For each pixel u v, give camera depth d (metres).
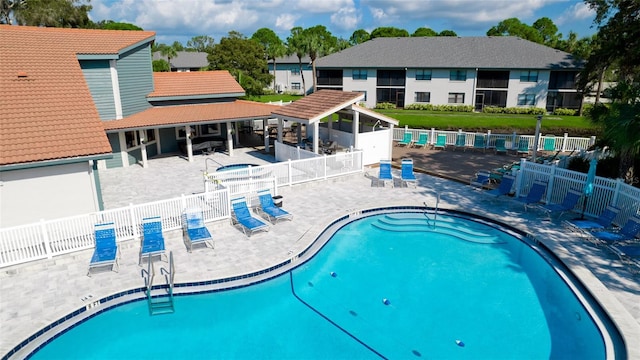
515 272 13.38
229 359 9.59
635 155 17.50
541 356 9.54
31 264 12.57
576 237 14.73
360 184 21.36
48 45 21.59
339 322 10.95
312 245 14.72
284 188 20.09
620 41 22.22
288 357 9.66
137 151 25.92
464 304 11.66
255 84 60.22
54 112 16.56
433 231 16.50
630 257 13.03
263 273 12.80
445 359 9.53
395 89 58.84
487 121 38.72
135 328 10.66
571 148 28.09
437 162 25.98
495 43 57.84
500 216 16.92
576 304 11.40
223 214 16.05
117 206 18.09
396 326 10.79
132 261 13.24
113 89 23.52
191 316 11.16
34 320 10.27
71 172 14.83
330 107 22.41
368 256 14.54
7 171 13.77
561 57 52.59
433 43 60.69
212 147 29.08
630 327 9.65
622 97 16.56
